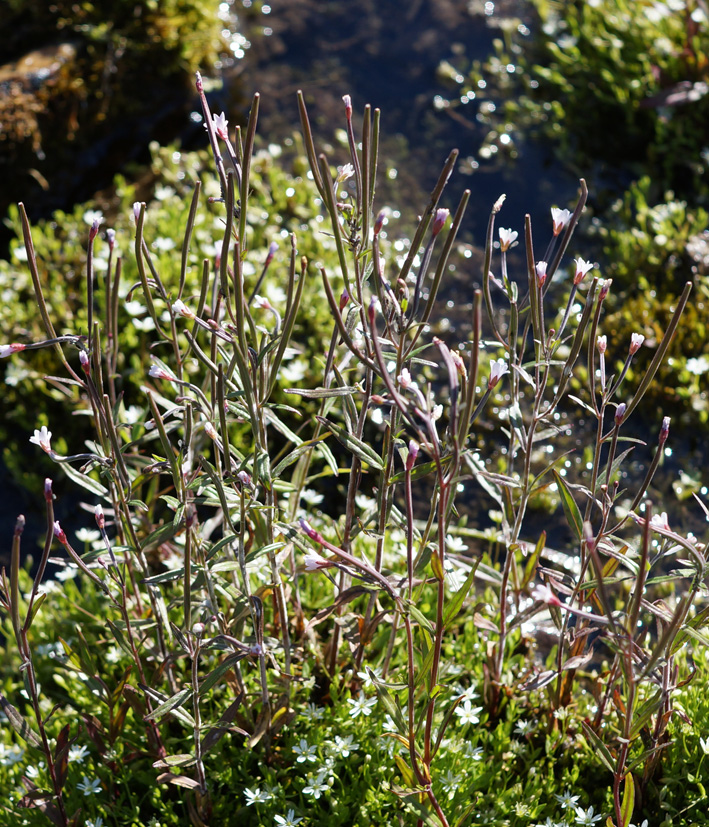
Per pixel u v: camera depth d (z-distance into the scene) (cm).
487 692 133
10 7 209
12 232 192
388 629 134
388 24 240
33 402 156
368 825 127
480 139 208
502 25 234
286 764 130
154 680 127
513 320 125
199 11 223
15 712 125
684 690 131
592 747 131
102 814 130
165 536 127
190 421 125
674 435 152
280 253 170
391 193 197
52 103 196
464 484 150
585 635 128
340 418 150
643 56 199
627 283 171
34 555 147
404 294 122
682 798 129
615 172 196
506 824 128
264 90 222
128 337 152
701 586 122
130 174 202
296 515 135
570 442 153
